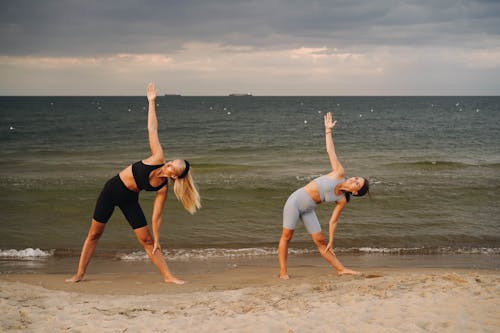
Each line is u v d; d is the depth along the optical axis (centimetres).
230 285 627
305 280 645
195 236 1022
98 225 642
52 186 1497
